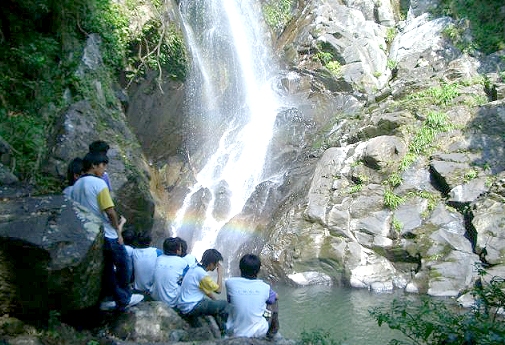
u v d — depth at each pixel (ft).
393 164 43.73
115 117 37.45
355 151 45.70
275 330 20.88
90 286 17.25
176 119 50.57
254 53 64.28
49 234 15.97
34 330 16.83
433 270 37.35
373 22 65.41
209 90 55.57
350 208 42.19
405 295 37.04
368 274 39.06
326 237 41.11
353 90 58.44
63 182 29.76
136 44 44.09
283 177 49.19
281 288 39.63
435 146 43.83
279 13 70.49
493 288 17.10
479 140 42.65
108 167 31.14
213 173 53.11
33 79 35.73
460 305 33.78
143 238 23.45
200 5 58.03
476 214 38.40
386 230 40.70
